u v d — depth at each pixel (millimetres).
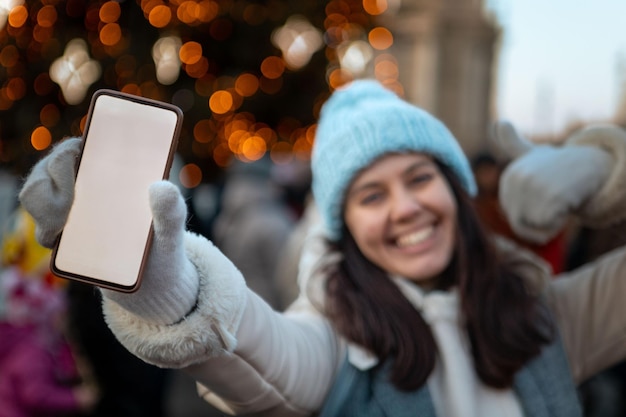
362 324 1668
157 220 1125
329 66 5316
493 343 1712
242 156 5199
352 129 1739
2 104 4477
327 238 1870
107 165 1170
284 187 4844
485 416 1688
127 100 1187
